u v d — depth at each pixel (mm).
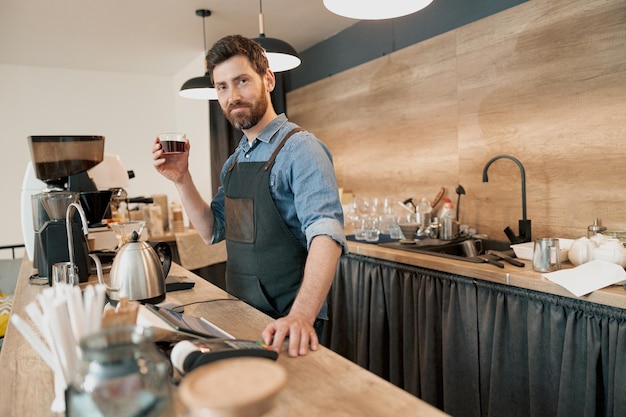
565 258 1830
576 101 2074
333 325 2588
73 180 1940
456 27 2715
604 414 1421
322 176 1265
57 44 3934
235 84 1339
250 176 1415
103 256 1791
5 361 954
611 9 1914
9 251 4625
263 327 1084
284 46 2312
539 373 1587
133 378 520
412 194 3066
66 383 731
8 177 4625
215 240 1737
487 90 2490
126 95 5172
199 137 4738
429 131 2889
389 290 2234
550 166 2211
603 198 2004
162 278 1274
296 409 687
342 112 3666
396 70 3109
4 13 3148
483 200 2574
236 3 3104
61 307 729
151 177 5344
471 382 1856
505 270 1725
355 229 2734
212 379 542
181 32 3709
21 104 4656
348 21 3523
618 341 1349
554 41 2143
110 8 3121
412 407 689
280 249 1382
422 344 2061
